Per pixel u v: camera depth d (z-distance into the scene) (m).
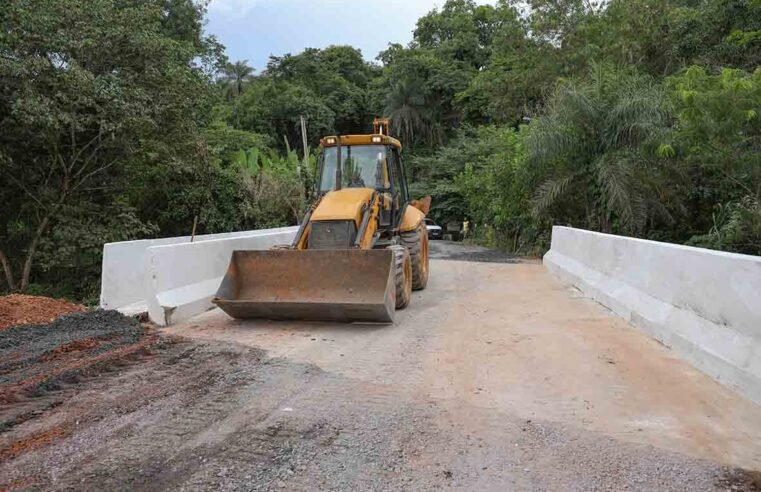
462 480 3.30
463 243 29.77
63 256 14.18
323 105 53.84
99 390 4.78
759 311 4.68
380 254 7.38
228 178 21.91
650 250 7.11
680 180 14.41
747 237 11.72
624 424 4.11
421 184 42.41
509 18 29.83
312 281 7.54
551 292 10.11
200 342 6.42
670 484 3.25
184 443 3.75
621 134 15.01
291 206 22.52
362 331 7.04
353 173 9.66
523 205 19.52
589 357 5.81
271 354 5.93
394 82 52.16
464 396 4.70
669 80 15.00
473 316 7.97
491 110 34.44
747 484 3.25
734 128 10.88
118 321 7.12
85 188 15.56
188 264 8.11
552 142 15.63
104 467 3.40
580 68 26.03
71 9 13.59
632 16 22.95
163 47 15.13
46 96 12.82
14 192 14.80
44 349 5.75
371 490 3.18
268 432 3.94
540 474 3.38
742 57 16.27
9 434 3.87
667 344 6.16
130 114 13.70
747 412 4.31
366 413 4.31
